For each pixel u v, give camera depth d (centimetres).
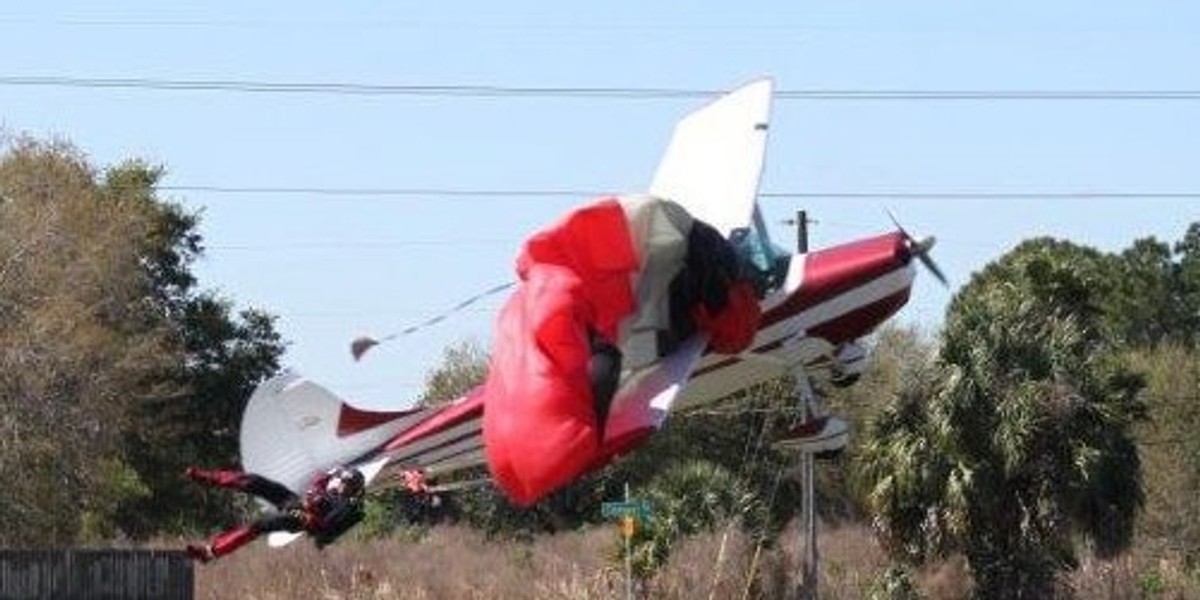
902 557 7319
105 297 9362
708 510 8194
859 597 7588
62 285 8881
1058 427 7150
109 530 10450
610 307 3064
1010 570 7156
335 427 3712
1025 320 7350
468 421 3656
